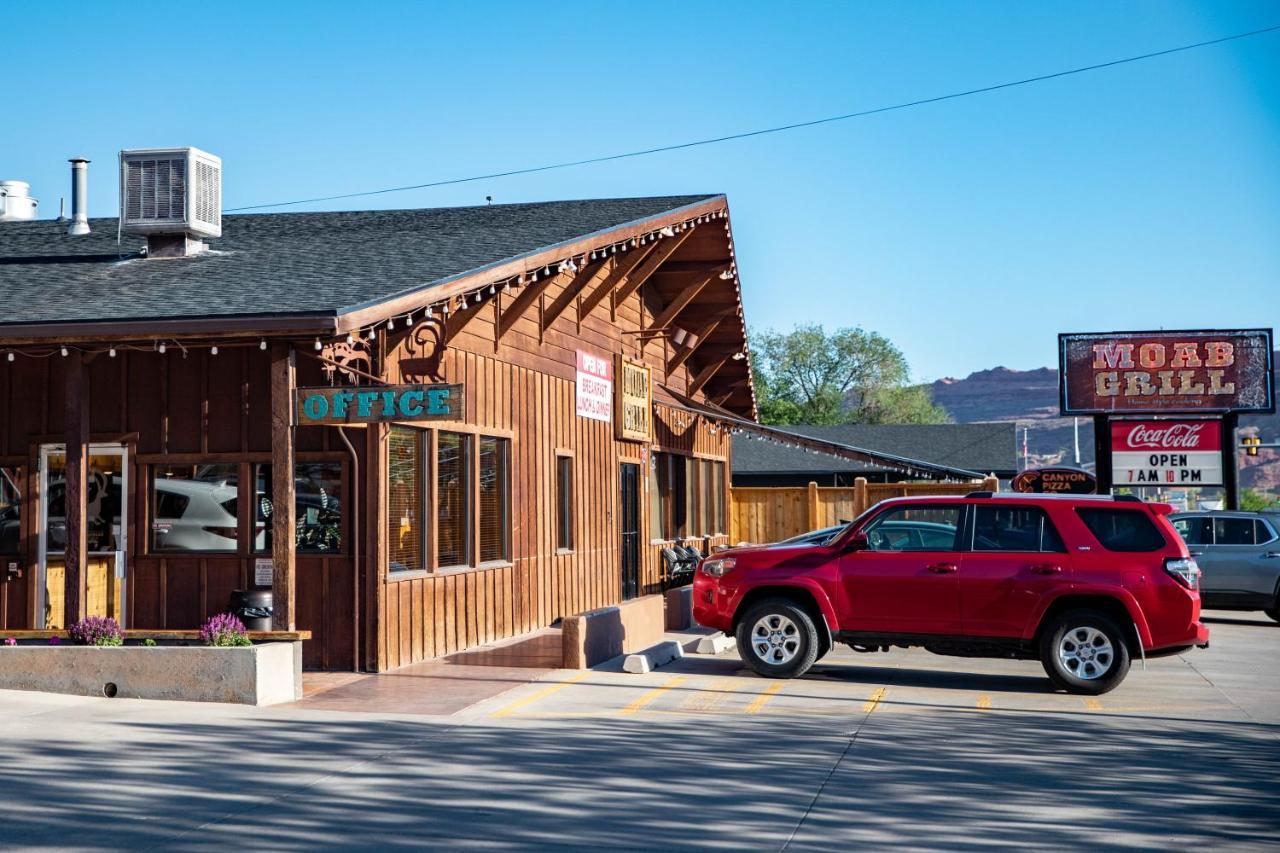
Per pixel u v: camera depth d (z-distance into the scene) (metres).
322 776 8.85
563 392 19.73
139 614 14.25
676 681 13.75
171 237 15.84
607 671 14.34
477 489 16.42
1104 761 9.81
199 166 15.70
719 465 29.84
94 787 8.38
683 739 10.44
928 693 13.23
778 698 12.69
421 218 19.02
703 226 22.22
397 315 12.84
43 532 14.61
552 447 19.25
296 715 11.18
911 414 79.94
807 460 45.09
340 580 13.88
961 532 13.76
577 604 20.20
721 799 8.38
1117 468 28.62
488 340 16.84
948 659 16.30
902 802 8.38
